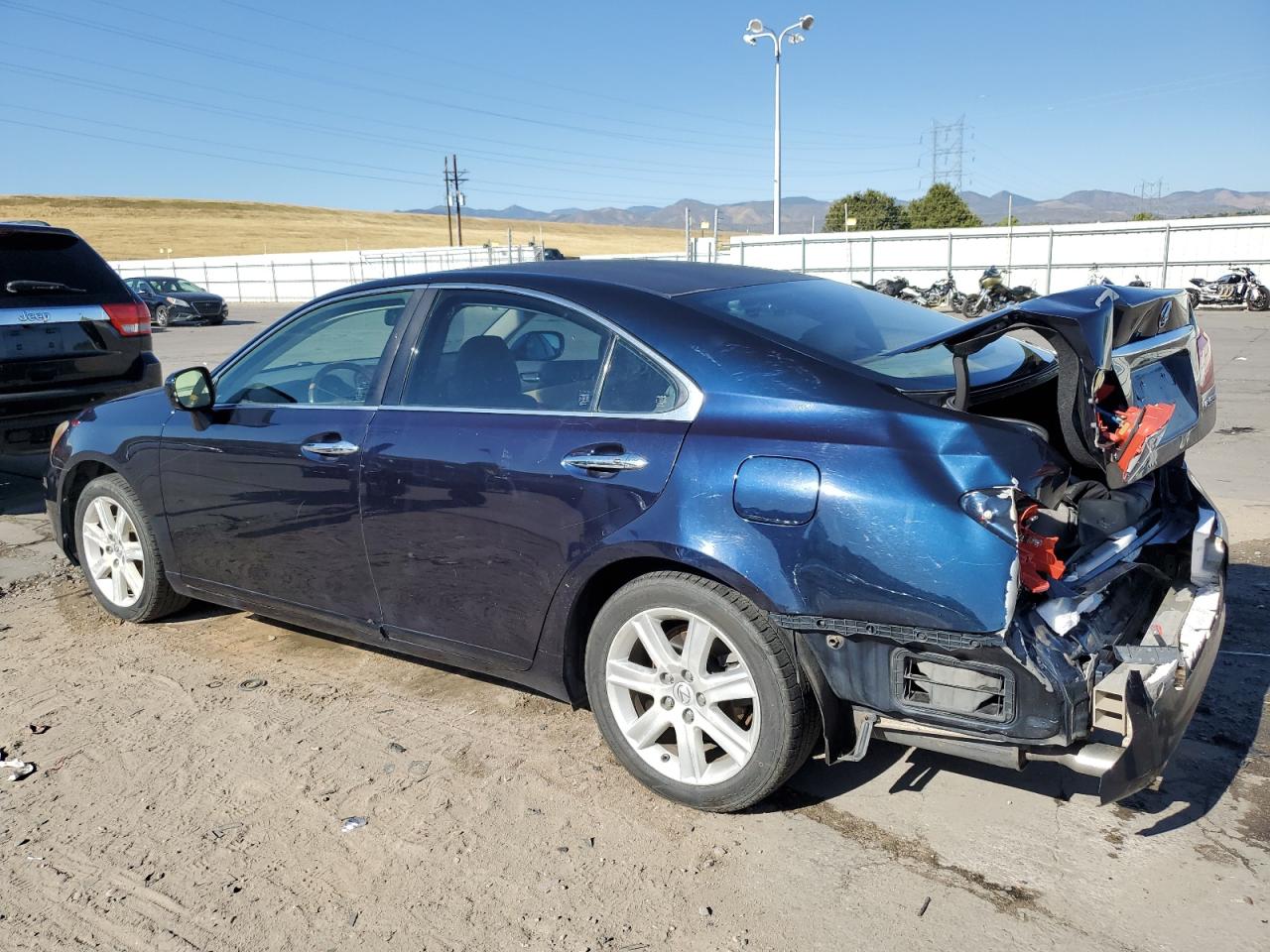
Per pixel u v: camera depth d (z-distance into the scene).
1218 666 3.76
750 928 2.45
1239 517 5.75
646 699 3.10
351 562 3.62
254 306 43.34
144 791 3.17
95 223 114.81
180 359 17.58
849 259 32.09
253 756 3.37
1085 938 2.38
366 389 3.62
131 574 4.55
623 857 2.76
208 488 4.04
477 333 3.40
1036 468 2.46
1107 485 2.64
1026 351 3.36
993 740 2.47
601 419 3.02
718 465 2.74
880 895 2.56
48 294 6.77
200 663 4.16
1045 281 29.36
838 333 3.10
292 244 109.19
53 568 5.53
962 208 74.38
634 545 2.86
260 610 4.09
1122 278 28.41
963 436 2.50
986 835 2.80
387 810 3.02
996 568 2.38
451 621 3.40
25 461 8.80
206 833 2.93
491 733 3.48
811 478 2.60
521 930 2.48
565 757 3.31
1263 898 2.49
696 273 3.53
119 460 4.39
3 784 3.23
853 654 2.59
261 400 3.99
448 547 3.31
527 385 3.24
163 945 2.47
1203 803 2.91
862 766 3.20
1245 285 22.00
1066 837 2.78
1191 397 3.05
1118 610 2.82
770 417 2.73
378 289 3.74
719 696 2.83
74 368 6.89
